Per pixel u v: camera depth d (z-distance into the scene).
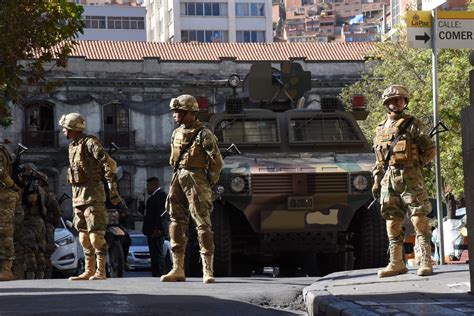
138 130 84.19
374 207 20.94
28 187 22.73
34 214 22.95
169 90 84.88
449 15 21.19
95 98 83.31
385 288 13.80
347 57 88.56
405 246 31.19
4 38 28.62
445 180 49.16
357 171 20.88
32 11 28.94
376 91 61.47
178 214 17.88
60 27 29.44
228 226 20.73
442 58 50.69
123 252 27.67
